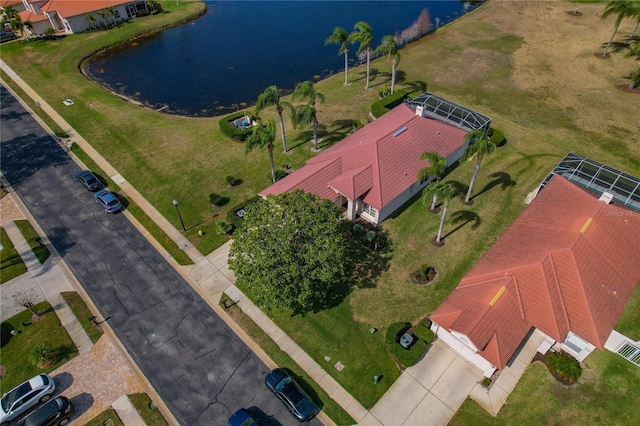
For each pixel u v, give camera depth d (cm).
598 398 2680
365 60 7244
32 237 3962
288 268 2847
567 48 7100
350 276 3500
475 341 2617
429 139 4350
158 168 4788
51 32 8038
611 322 2756
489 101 5822
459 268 3525
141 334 3156
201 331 3167
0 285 3522
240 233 3106
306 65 7288
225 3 10412
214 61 7531
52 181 4644
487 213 4009
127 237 3966
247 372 2916
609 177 3744
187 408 2734
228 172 4684
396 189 3888
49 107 6006
